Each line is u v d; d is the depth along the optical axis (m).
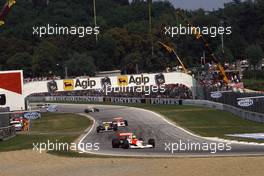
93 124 170.50
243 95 168.25
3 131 123.12
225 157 71.00
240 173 56.88
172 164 66.06
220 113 185.50
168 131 127.94
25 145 104.12
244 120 155.88
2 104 86.88
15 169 70.06
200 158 71.19
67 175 62.03
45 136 128.38
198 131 123.62
